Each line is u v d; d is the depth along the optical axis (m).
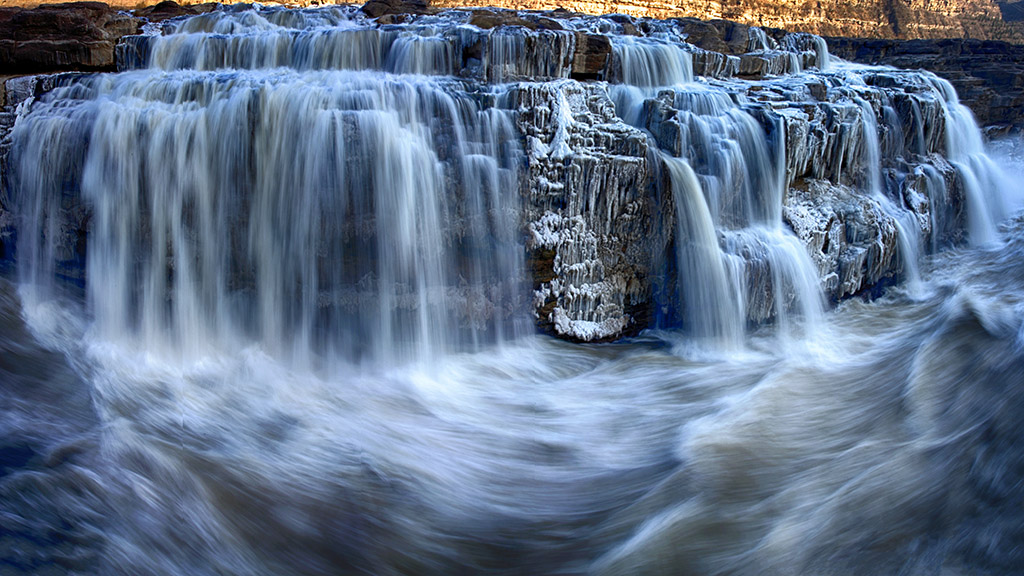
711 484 4.79
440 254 6.89
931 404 5.65
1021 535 4.04
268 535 4.29
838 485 4.70
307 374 6.64
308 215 6.69
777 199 8.16
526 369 6.89
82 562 3.80
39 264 7.54
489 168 6.89
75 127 7.16
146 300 7.09
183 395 6.04
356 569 4.10
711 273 7.36
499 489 4.97
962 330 6.98
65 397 5.69
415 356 6.84
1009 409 5.25
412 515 4.60
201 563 4.00
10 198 7.65
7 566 3.71
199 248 6.93
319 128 6.59
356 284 6.77
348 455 5.25
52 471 4.53
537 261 7.04
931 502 4.41
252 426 5.61
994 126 14.02
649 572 4.04
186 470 4.75
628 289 7.49
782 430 5.62
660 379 6.74
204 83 7.27
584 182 7.01
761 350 7.46
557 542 4.37
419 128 6.91
